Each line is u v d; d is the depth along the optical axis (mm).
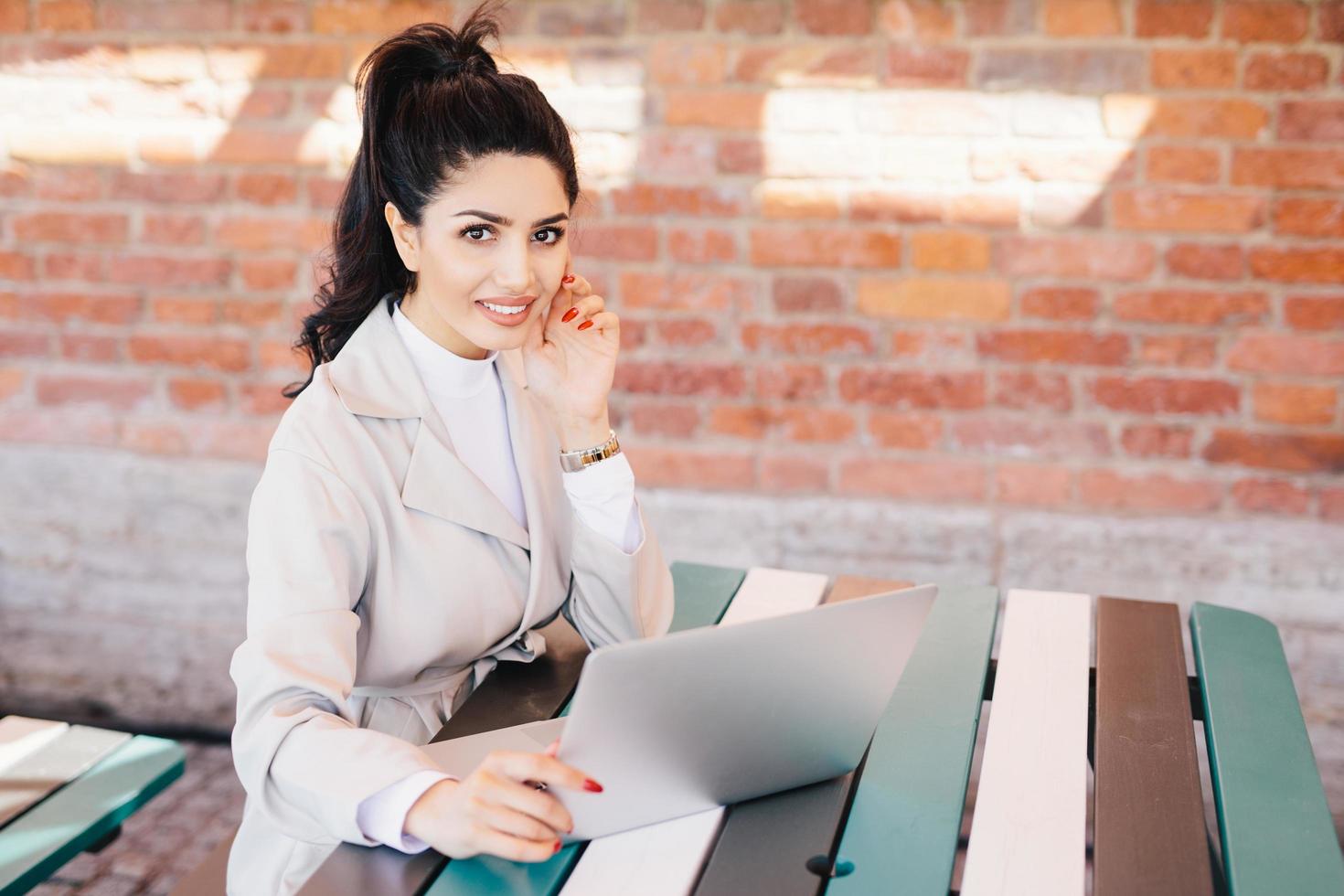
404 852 1148
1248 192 2432
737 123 2588
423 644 1453
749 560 2781
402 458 1454
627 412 2783
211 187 2824
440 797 1128
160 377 2955
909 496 2709
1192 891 1096
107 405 2992
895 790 1259
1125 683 1521
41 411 3021
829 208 2594
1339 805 2602
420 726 1482
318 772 1168
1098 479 2619
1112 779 1283
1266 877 1132
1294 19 2340
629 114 2623
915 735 1374
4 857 1608
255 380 2918
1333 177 2393
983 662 1576
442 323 1501
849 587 1865
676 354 2732
